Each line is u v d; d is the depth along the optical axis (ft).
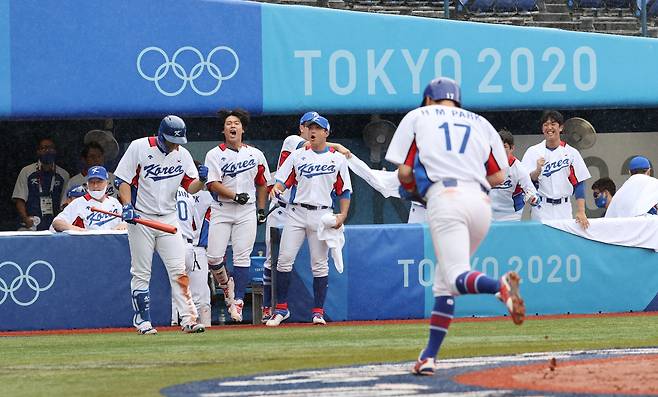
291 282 130.41
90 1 146.51
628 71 163.32
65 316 124.47
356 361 84.38
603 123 181.16
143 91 148.15
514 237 133.49
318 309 127.03
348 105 153.99
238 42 150.71
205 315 129.18
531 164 150.00
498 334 108.88
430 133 72.64
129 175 112.47
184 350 96.32
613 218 138.21
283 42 152.05
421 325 123.85
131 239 114.21
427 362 72.13
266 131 171.42
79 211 129.90
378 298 131.34
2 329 122.83
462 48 157.17
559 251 135.23
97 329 124.67
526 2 207.62
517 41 159.02
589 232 136.36
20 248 123.44
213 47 150.10
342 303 130.62
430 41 156.25
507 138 141.79
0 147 167.73
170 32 148.87
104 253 125.39
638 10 214.48
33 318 123.65
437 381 68.64
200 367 81.51
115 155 159.84
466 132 72.90
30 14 144.77
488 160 74.84
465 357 84.89
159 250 115.44
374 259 131.13
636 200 143.13
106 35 147.02
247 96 151.02
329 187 126.72
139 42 147.95
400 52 155.22
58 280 124.36
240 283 131.54
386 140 170.71
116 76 147.33
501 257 133.08
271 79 151.74
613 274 137.28
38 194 158.61
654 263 139.13
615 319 127.75
